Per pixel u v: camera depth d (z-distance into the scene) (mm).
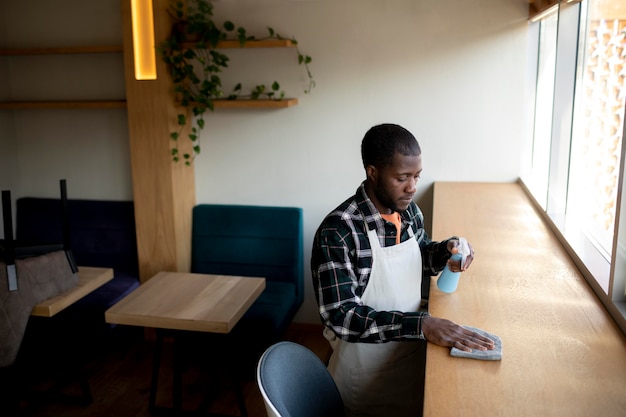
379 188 1605
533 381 1324
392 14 3279
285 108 3523
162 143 3424
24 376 3209
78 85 3756
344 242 1622
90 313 3164
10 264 2352
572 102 2443
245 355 3078
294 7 3373
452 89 3307
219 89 3555
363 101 3418
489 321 1624
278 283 3469
